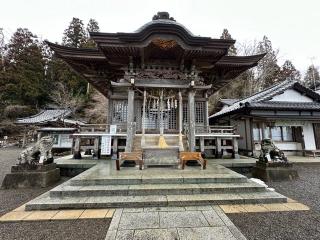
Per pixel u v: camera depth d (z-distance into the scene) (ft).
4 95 104.17
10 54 117.70
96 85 40.22
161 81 27.37
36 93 107.45
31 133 92.84
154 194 15.90
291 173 23.16
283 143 46.96
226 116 54.75
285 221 12.21
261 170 23.79
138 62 28.96
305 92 48.70
